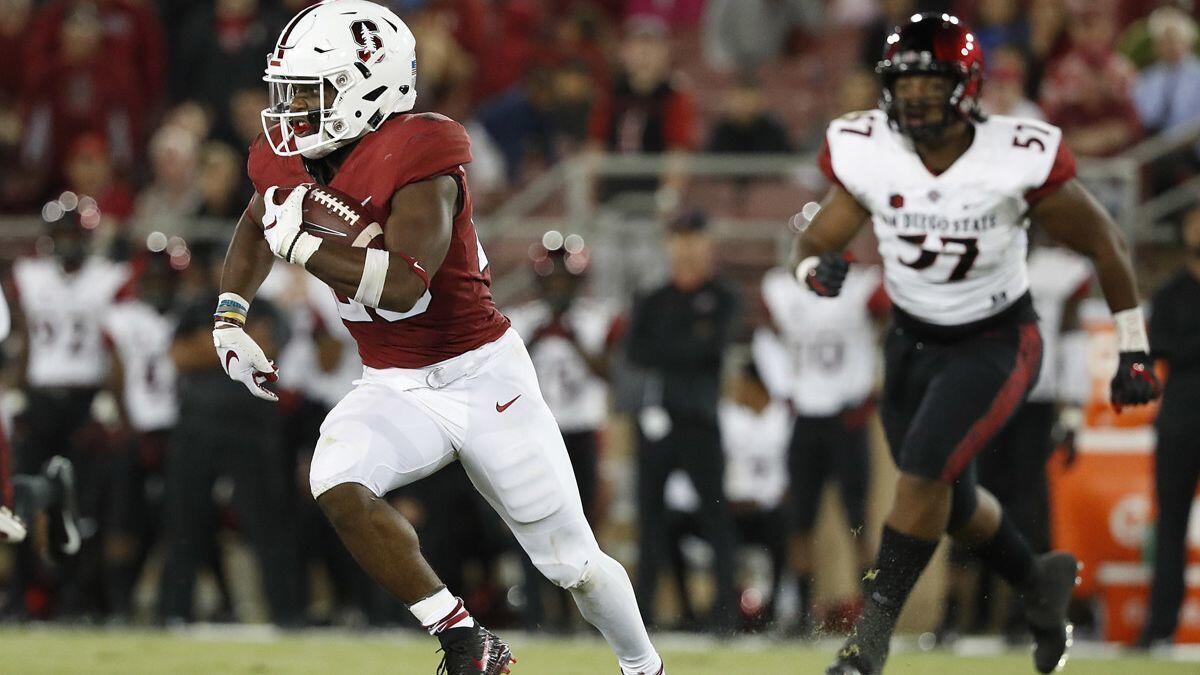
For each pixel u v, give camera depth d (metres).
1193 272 23.56
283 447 27.78
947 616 24.42
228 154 31.27
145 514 28.08
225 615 28.92
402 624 27.28
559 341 26.52
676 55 39.00
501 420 13.00
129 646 21.53
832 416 26.06
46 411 27.73
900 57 14.72
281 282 27.78
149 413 28.00
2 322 18.00
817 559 27.39
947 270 15.40
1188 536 24.17
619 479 29.95
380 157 12.44
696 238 25.88
